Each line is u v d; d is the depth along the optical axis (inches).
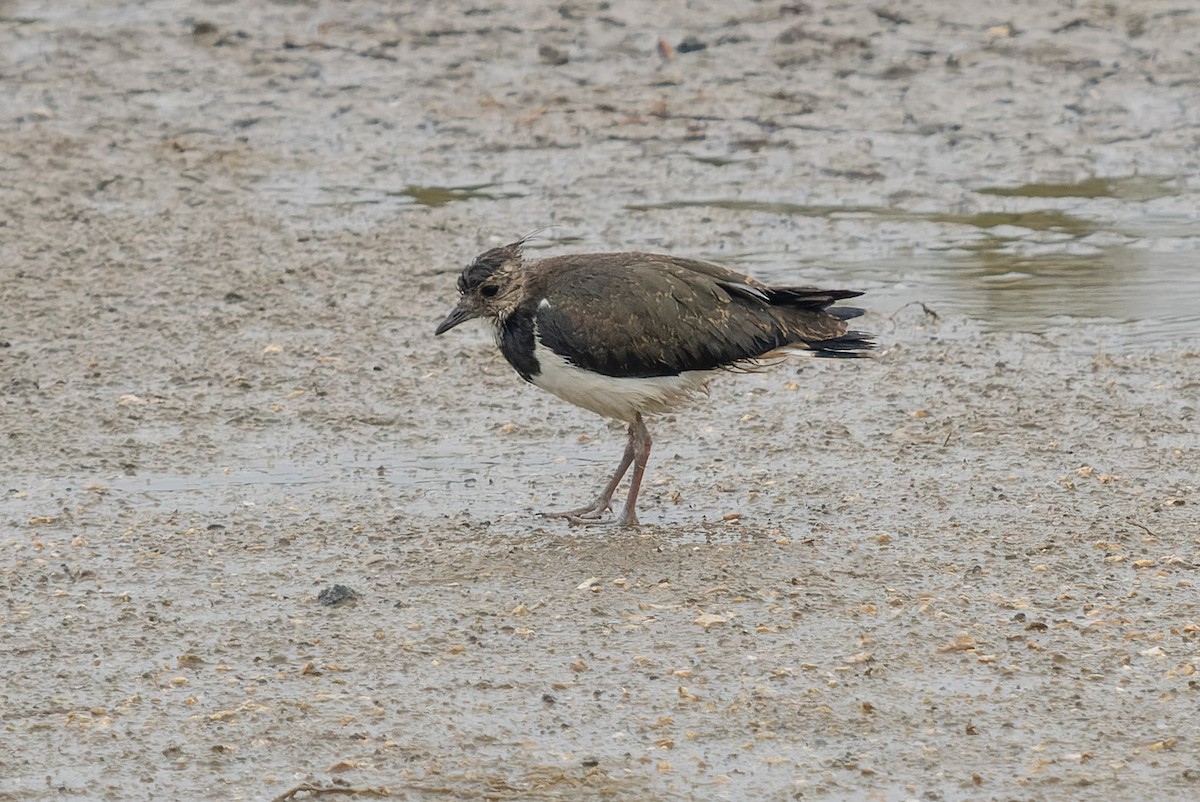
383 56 1071.0
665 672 405.1
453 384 626.8
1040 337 660.7
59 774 366.9
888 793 354.3
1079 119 950.4
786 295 508.1
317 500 525.0
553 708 389.7
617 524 502.0
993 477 530.6
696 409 600.1
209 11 1158.3
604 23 1111.6
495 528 500.4
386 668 410.3
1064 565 460.8
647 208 838.5
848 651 413.1
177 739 380.2
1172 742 368.5
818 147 918.4
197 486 537.6
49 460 557.6
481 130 956.0
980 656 408.8
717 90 1001.5
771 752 370.3
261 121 970.1
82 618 440.5
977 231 799.7
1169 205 829.2
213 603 449.1
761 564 466.9
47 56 1071.0
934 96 986.1
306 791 358.0
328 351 657.6
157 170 885.8
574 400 502.9
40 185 855.1
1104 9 1096.8
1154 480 523.2
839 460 550.0
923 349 650.8
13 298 710.5
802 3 1128.2
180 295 717.9
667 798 354.3
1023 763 362.9
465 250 776.9
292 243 786.2
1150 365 625.0
